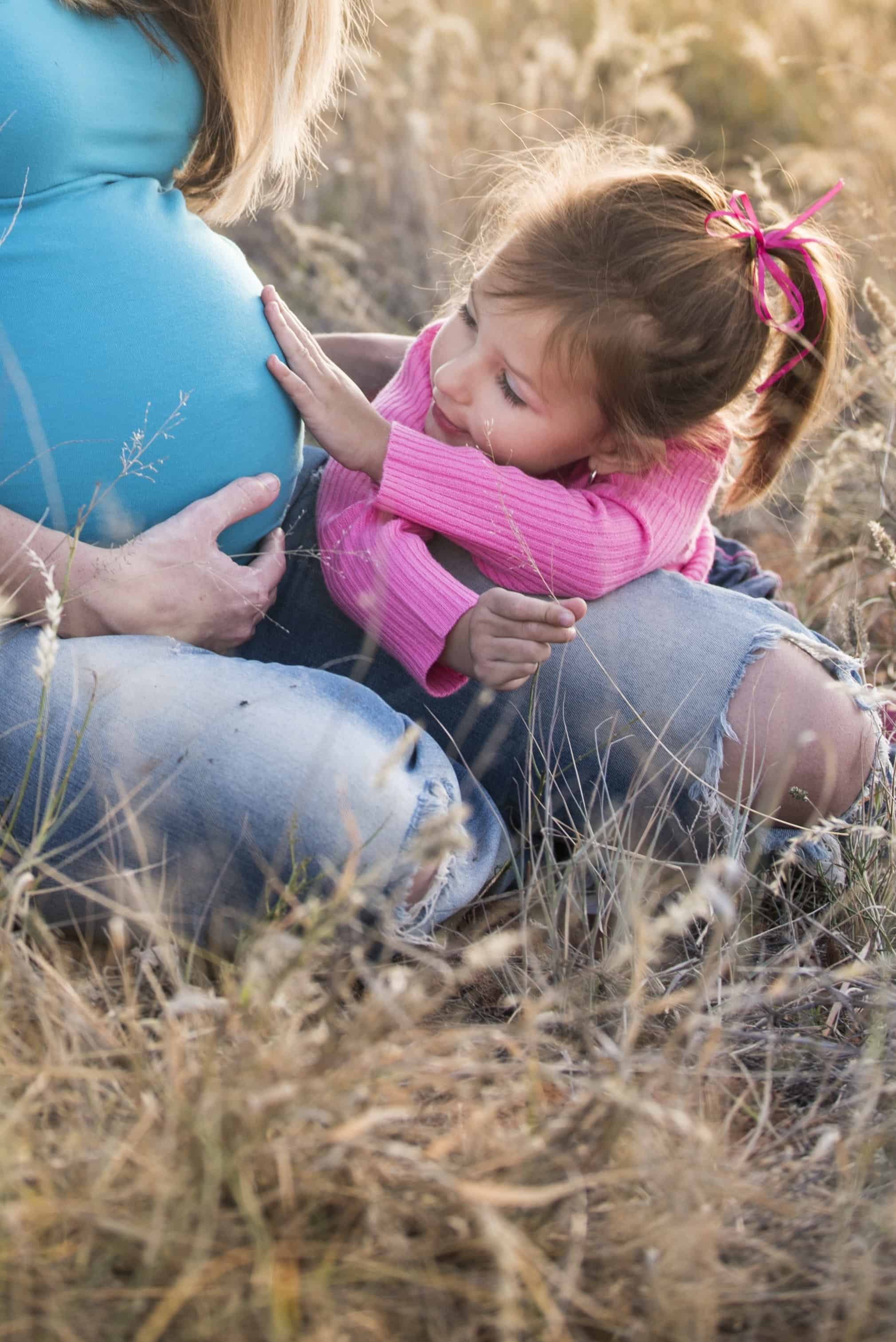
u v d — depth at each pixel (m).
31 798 1.52
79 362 1.58
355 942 1.52
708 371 1.73
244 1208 1.07
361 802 1.47
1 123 1.51
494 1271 1.11
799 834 1.78
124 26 1.64
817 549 2.64
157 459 1.64
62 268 1.57
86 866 1.52
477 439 1.77
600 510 1.73
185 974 1.51
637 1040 1.49
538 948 1.64
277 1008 1.26
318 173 4.19
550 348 1.69
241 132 1.86
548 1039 1.38
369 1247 1.12
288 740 1.49
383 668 1.89
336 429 1.77
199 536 1.65
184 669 1.54
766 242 1.80
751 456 2.02
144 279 1.62
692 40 5.24
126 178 1.68
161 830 1.49
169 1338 1.03
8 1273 1.04
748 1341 1.12
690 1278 1.12
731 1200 1.23
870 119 4.09
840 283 2.03
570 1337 1.08
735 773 1.71
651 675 1.71
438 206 3.97
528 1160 1.17
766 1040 1.46
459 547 1.82
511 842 1.75
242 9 1.72
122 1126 1.20
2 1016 1.27
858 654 2.03
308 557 1.93
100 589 1.58
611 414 1.74
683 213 1.77
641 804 1.77
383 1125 1.23
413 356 1.95
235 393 1.69
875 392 2.58
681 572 1.97
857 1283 1.13
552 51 4.49
